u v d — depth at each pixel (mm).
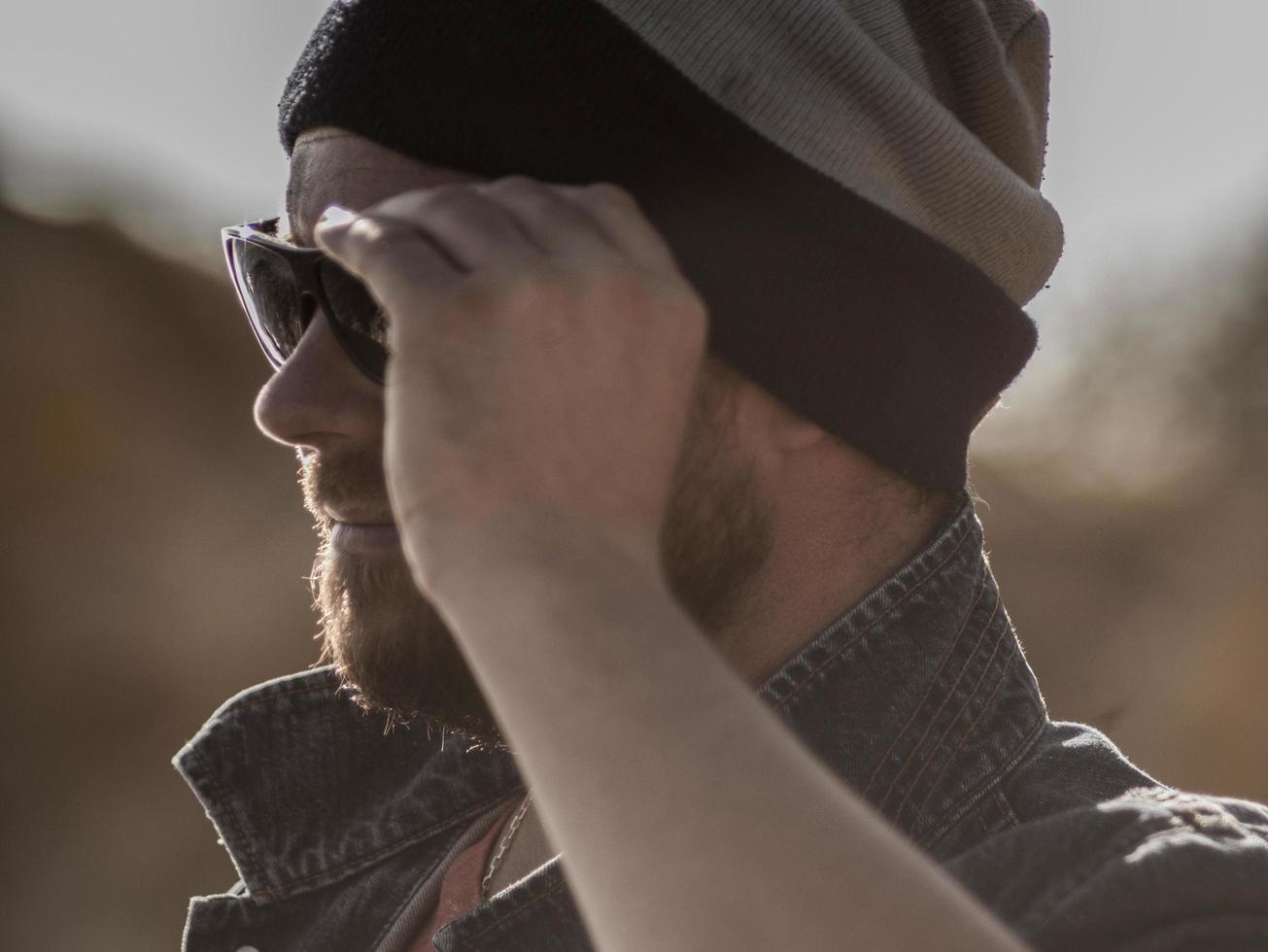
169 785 18625
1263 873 1430
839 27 1820
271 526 21594
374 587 1776
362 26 1813
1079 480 29172
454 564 1183
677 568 1782
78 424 20906
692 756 1072
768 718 1114
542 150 1732
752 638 1870
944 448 1869
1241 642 21891
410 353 1241
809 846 1052
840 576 1888
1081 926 1384
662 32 1769
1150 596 24984
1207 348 30781
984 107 2045
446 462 1205
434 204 1320
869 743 1825
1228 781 20703
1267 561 24359
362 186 1805
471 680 1758
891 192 1872
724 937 1027
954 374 1869
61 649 18984
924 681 1861
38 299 21641
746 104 1776
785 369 1739
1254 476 27094
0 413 20391
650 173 1724
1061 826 1509
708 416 1772
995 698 1892
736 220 1732
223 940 2385
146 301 23094
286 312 1928
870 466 1898
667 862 1046
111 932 16969
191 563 20516
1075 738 1917
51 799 18016
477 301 1232
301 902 2373
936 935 1047
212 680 19578
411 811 2381
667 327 1268
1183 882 1398
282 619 20578
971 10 2033
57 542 19922
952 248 1937
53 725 18438
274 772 2463
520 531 1175
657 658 1113
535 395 1221
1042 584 25547
